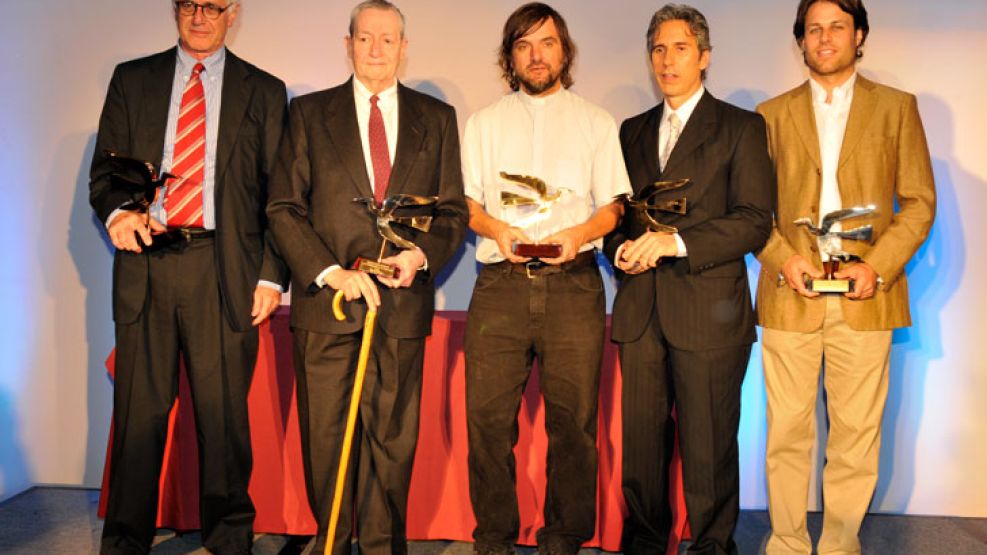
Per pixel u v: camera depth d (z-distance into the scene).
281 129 2.91
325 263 2.69
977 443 3.52
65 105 3.59
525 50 2.85
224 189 2.83
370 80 2.79
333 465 2.80
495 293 2.85
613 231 3.01
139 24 3.57
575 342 2.81
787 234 2.95
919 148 2.93
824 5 2.86
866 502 2.96
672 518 3.10
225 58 2.93
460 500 3.14
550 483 2.94
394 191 2.75
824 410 3.56
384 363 2.79
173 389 2.89
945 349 3.51
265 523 3.18
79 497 3.56
